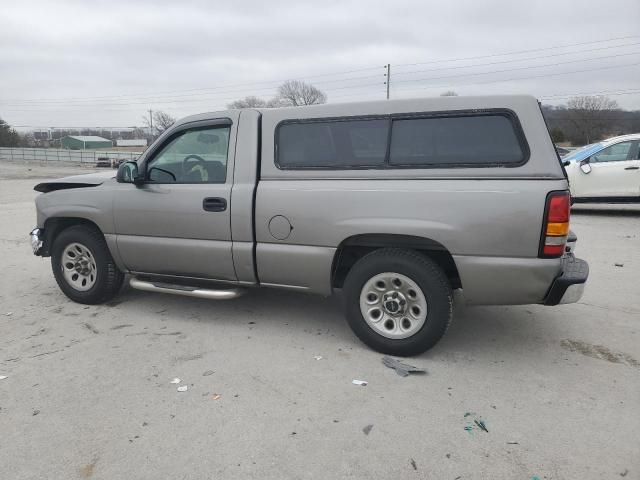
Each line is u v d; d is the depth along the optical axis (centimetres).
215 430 286
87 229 490
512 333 428
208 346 403
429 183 353
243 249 412
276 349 397
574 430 285
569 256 405
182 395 325
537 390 330
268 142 406
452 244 346
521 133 336
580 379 345
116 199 461
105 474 250
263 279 418
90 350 396
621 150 1070
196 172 436
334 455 264
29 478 248
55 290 564
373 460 260
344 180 379
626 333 427
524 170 333
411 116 363
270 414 302
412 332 373
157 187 442
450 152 352
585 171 1081
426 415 301
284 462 258
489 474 249
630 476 247
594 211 1195
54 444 274
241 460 260
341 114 383
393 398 321
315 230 384
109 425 291
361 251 405
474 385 338
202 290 441
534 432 283
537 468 253
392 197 359
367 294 384
